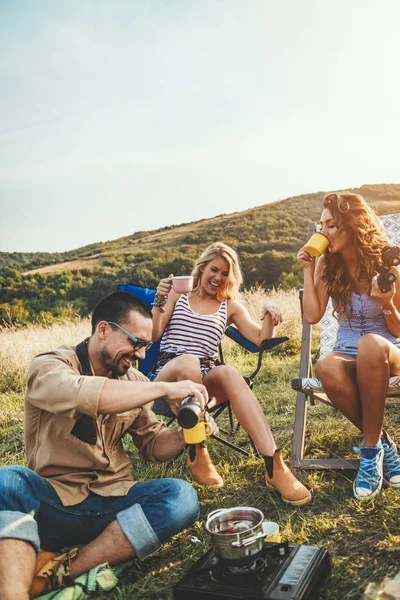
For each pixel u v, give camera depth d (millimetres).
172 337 3559
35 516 2287
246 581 1981
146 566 2492
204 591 1979
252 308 9336
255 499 2996
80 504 2395
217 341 3588
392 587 2088
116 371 2465
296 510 2832
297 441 3336
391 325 3068
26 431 2467
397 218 3963
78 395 2238
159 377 3199
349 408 3000
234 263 3574
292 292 10000
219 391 3125
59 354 2459
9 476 2205
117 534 2326
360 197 3182
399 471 2949
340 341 3254
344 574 2244
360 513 2725
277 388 5090
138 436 2783
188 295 3621
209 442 3859
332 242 3139
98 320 2445
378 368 2779
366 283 3166
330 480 3141
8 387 6789
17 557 2037
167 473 3457
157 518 2381
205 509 2957
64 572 2250
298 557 2123
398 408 4137
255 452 3559
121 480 2549
